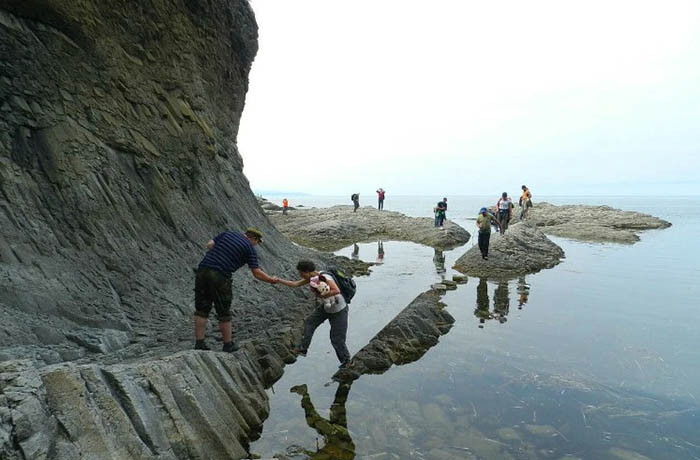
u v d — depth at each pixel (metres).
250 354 4.83
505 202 17.75
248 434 3.54
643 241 20.47
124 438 2.59
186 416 3.16
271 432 3.59
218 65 11.76
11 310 4.14
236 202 11.23
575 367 5.05
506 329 6.58
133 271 6.21
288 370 5.02
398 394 4.36
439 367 5.09
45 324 4.27
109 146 7.05
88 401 2.59
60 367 2.73
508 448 3.35
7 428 2.09
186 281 6.93
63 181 5.94
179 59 9.45
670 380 4.68
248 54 13.59
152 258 6.77
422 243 20.94
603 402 4.16
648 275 11.35
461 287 9.88
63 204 5.81
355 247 19.47
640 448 3.35
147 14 8.11
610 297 8.78
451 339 6.12
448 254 16.62
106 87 7.14
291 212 37.19
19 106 5.63
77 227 5.86
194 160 9.44
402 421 3.79
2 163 5.25
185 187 8.92
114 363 3.95
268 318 6.54
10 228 4.93
